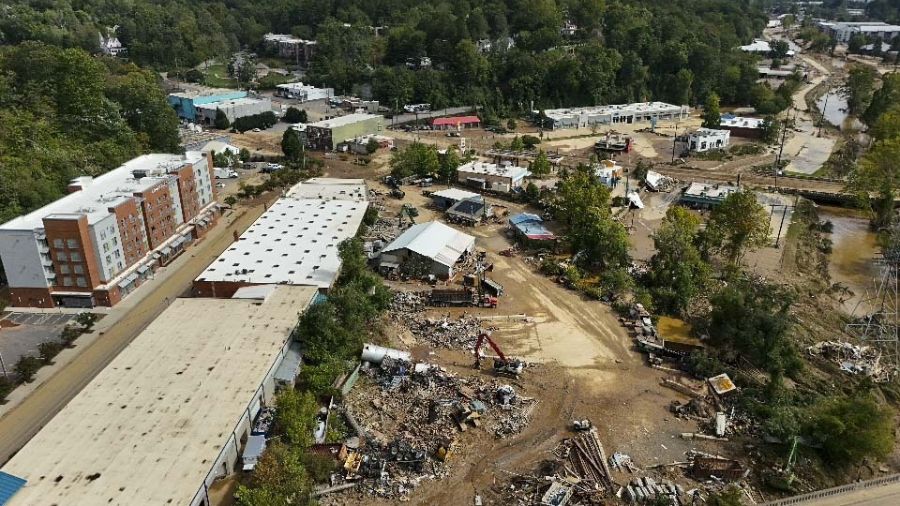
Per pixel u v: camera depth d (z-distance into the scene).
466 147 179.38
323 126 173.12
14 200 101.19
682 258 94.75
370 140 171.00
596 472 57.03
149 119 153.50
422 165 144.12
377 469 56.31
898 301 96.94
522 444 60.59
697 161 171.00
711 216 105.12
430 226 106.12
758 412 65.12
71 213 85.88
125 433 53.78
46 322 83.12
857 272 108.00
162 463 50.44
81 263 84.62
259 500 47.94
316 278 85.94
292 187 130.62
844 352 79.88
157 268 99.56
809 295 95.50
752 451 60.88
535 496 53.72
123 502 46.50
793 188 146.12
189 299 78.12
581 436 61.84
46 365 73.44
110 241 87.62
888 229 123.38
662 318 82.50
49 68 139.38
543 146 184.25
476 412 64.19
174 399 58.41
